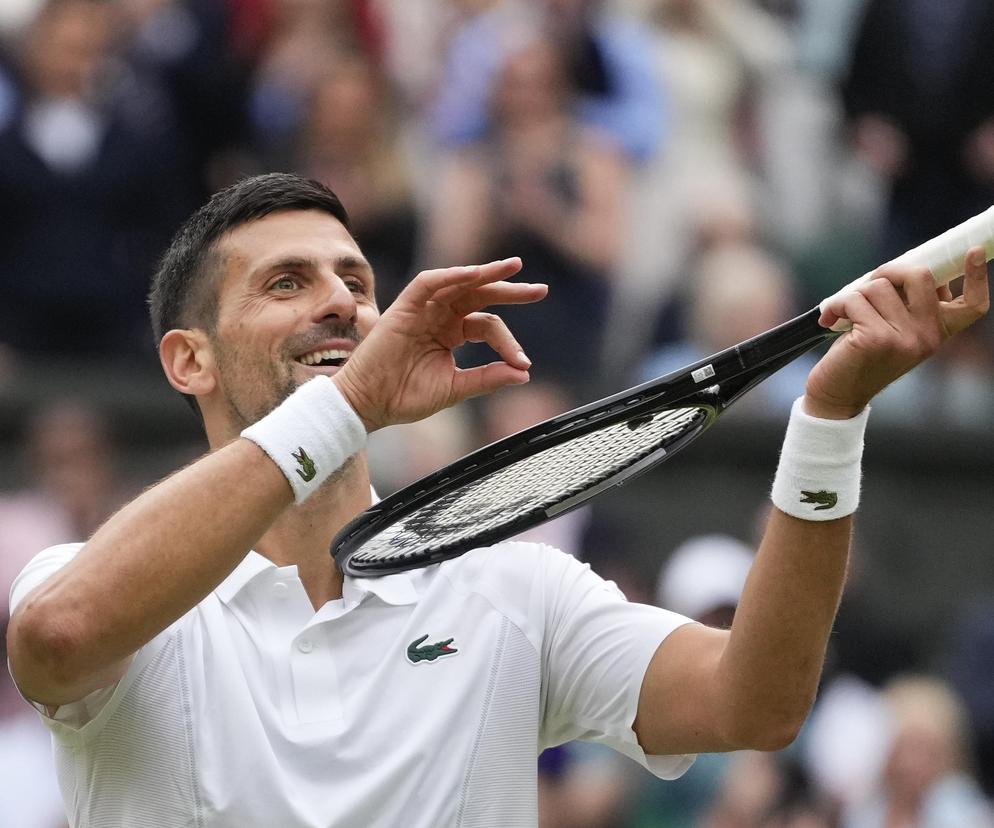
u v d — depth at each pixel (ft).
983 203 121.29
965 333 112.57
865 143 122.31
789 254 119.03
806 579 37.73
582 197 113.70
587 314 111.96
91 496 98.73
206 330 43.50
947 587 105.81
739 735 38.93
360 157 115.03
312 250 42.55
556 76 116.47
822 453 37.09
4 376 106.01
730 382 37.96
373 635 40.60
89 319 109.09
